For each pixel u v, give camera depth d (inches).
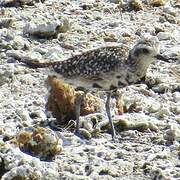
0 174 473.1
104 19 811.4
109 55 512.1
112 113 560.4
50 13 818.8
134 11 842.8
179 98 599.2
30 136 501.0
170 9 836.6
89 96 566.3
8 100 588.4
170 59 608.4
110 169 474.9
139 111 574.6
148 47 503.5
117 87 519.2
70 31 765.3
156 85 633.0
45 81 593.9
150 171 472.7
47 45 729.0
